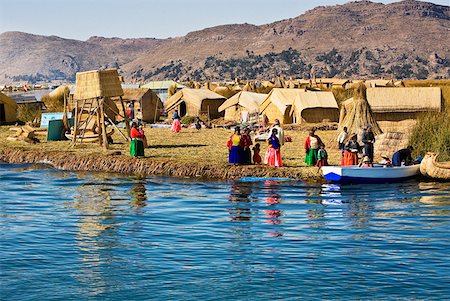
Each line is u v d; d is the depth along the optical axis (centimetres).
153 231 2186
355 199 2695
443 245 1964
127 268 1775
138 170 3403
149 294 1579
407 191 2869
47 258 1873
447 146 3397
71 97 6194
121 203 2661
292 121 5684
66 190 2969
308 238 2067
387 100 4675
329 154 3734
